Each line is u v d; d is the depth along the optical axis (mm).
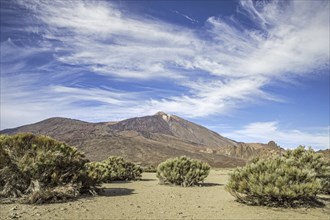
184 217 9281
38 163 12719
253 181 11547
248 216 9492
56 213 9625
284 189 10836
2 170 12555
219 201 12539
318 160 15609
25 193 12477
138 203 11812
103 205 11148
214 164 113312
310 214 10047
